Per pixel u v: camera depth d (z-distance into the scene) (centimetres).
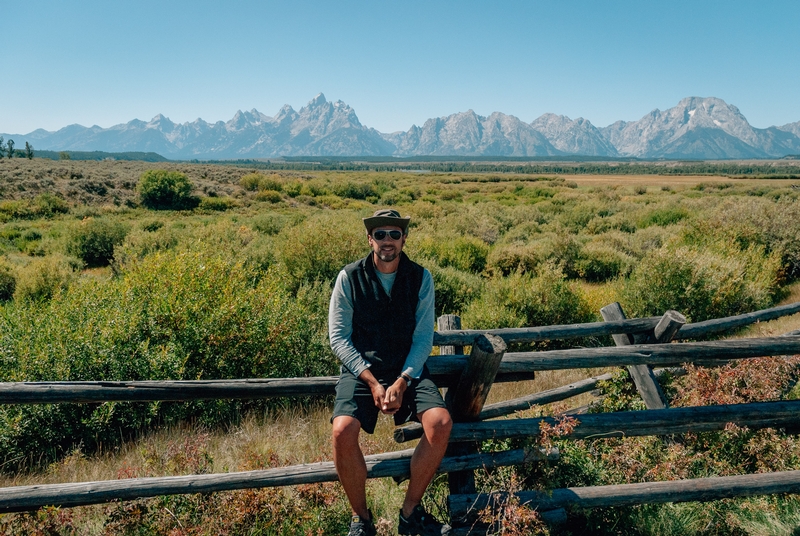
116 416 484
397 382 240
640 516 296
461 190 7288
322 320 765
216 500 280
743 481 288
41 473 424
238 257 1171
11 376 483
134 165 9225
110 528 263
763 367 362
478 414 285
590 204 3419
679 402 382
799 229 1412
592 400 518
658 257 962
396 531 279
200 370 561
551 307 898
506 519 248
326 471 273
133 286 659
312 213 3809
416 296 259
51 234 2497
